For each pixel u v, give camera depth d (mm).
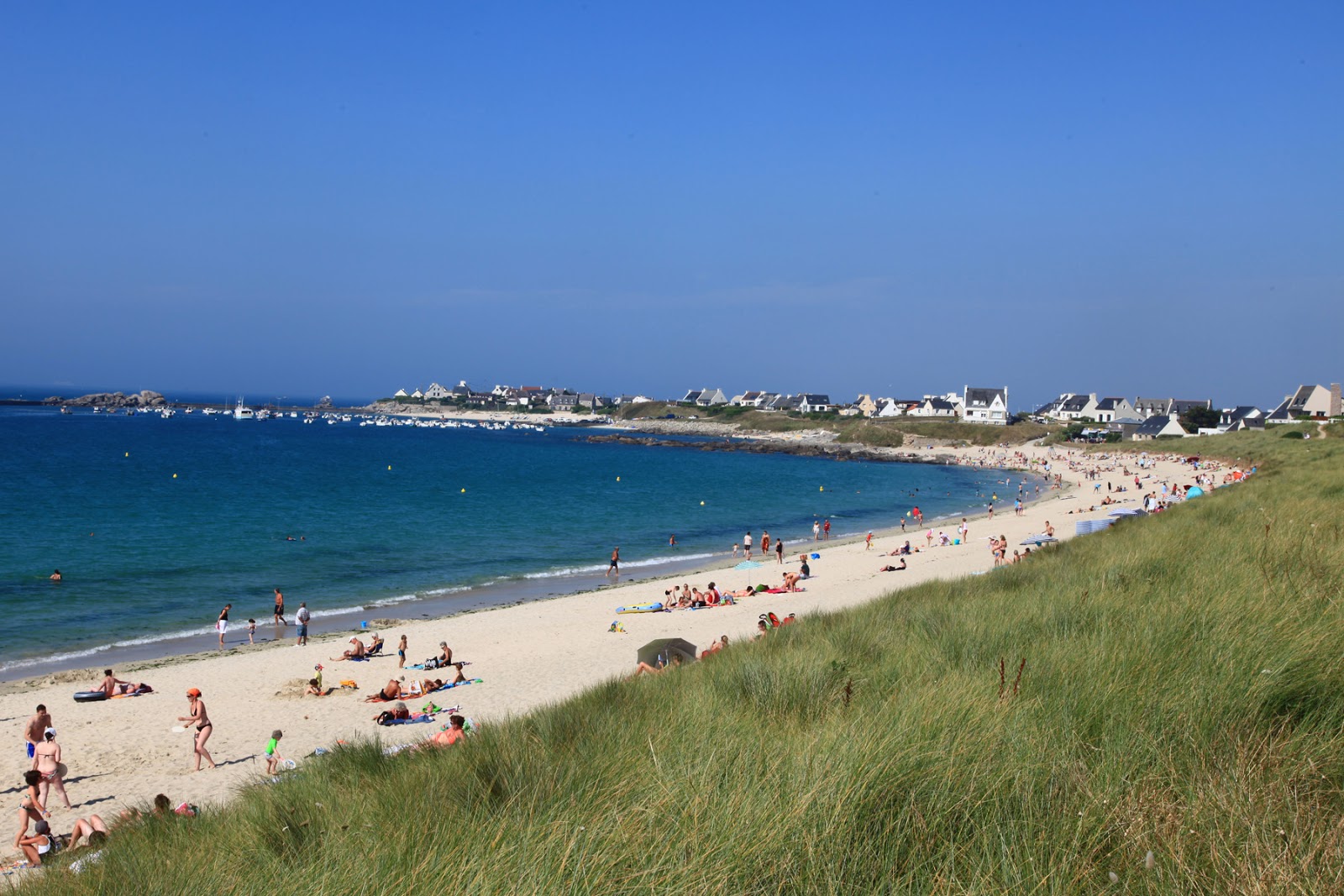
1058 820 3879
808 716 6438
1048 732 4902
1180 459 107000
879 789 4371
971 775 4430
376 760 8750
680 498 77000
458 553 45406
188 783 14797
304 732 17531
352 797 6664
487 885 3936
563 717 8039
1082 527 40531
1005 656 7109
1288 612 6789
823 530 55344
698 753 5457
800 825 4039
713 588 31734
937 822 4043
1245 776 4043
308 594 34750
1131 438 140375
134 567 38594
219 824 7227
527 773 5926
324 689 20641
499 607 32031
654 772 5203
